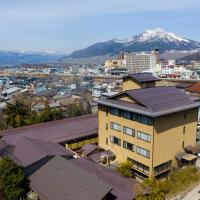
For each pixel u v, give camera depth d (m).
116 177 32.62
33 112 64.31
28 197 28.05
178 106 37.97
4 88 152.75
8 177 27.14
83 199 24.50
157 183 32.22
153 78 48.56
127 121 39.44
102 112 44.19
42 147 37.53
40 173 30.08
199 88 80.81
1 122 61.50
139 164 38.47
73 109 74.06
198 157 39.12
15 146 38.94
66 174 28.78
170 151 38.56
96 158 41.38
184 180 33.78
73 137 45.91
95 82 179.12
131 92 39.62
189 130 40.97
